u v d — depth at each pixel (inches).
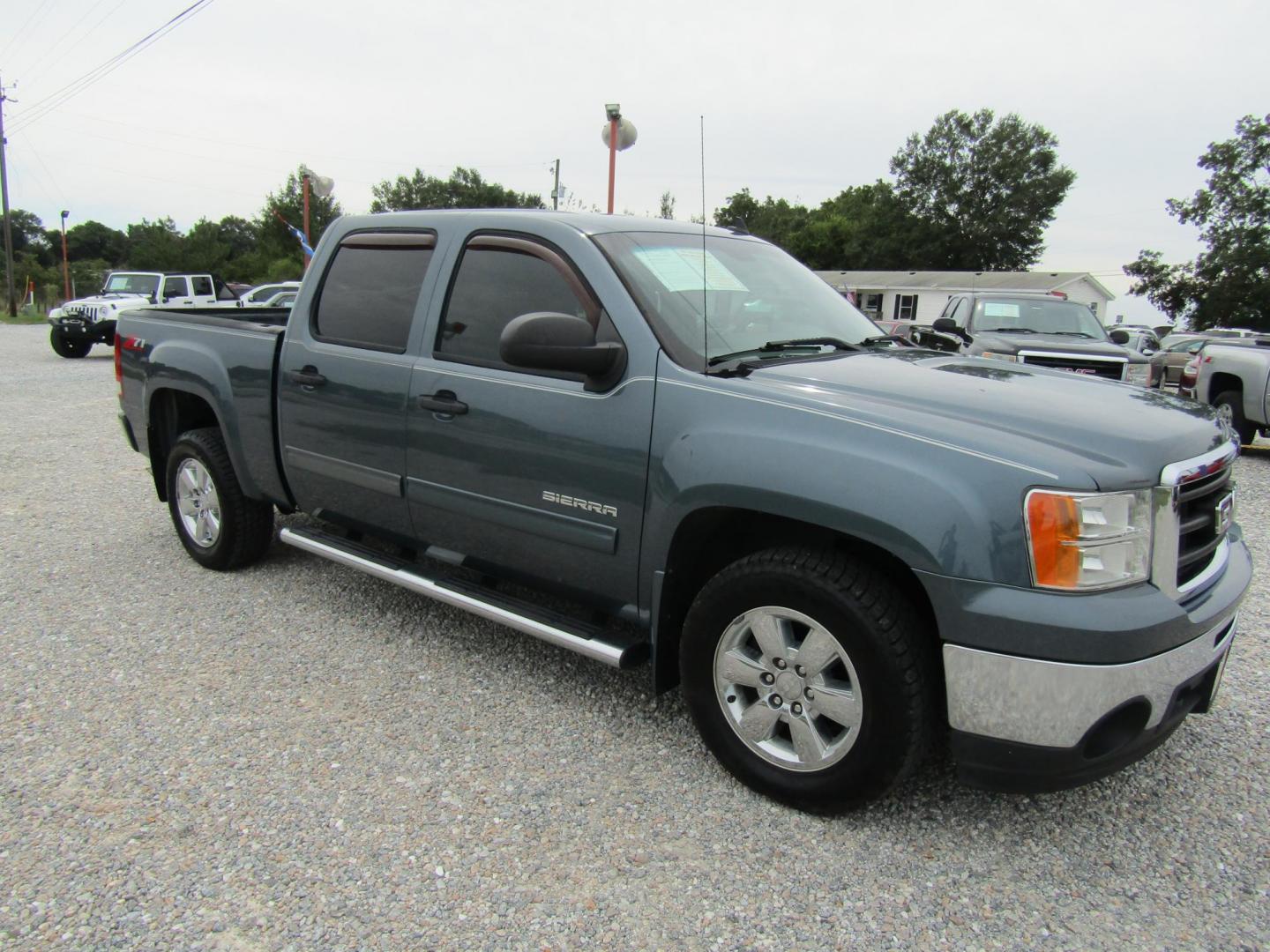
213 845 101.0
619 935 88.8
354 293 156.6
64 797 109.7
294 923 89.4
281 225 2320.4
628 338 119.1
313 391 157.9
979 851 103.0
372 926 89.2
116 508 244.2
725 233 157.0
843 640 100.7
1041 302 481.7
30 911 90.4
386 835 103.6
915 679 98.0
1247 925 92.0
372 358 148.3
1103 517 91.1
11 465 299.0
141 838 102.0
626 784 115.1
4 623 163.2
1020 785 96.0
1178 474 95.9
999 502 91.7
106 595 177.9
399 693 138.6
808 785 106.6
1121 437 98.8
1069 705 90.6
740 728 112.1
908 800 112.7
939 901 94.7
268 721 129.1
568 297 127.3
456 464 136.6
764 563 106.4
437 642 157.9
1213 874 99.7
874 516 95.8
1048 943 89.0
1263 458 396.8
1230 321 1975.9
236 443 174.9
